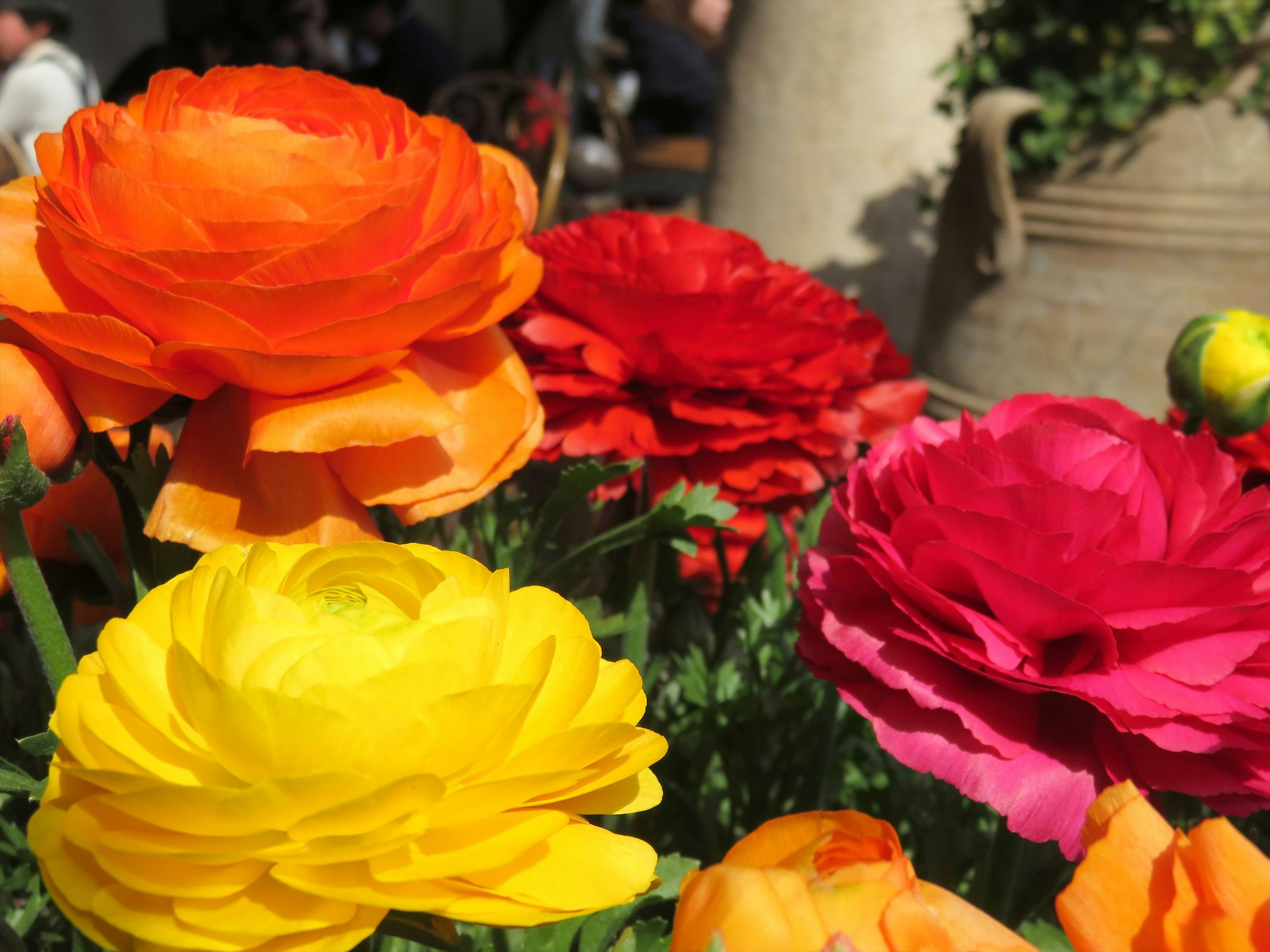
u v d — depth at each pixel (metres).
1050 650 0.49
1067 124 1.39
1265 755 0.46
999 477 0.50
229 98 0.49
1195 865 0.30
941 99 1.70
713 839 0.66
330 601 0.33
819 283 0.84
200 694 0.28
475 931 0.49
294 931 0.28
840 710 0.65
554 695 0.33
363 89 0.49
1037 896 0.58
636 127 4.24
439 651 0.30
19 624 0.67
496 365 0.50
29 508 0.39
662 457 0.74
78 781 0.30
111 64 3.71
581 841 0.32
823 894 0.28
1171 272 1.37
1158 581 0.45
